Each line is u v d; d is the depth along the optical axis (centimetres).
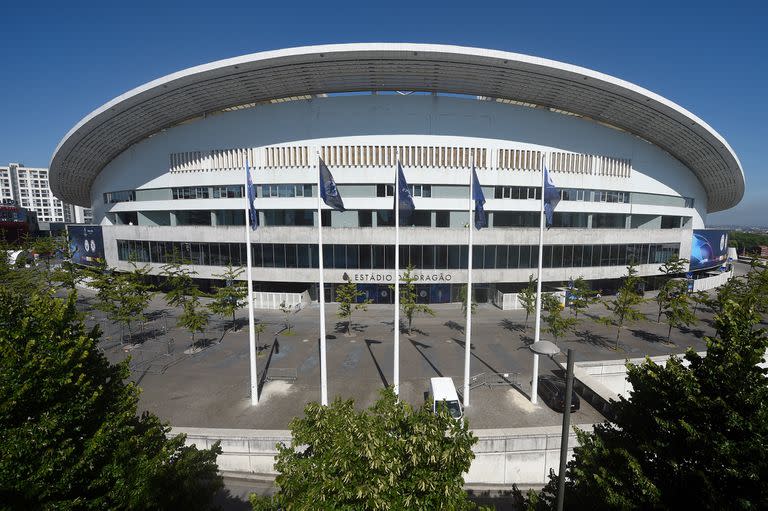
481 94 3416
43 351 645
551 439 1210
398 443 594
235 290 2436
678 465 628
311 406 711
